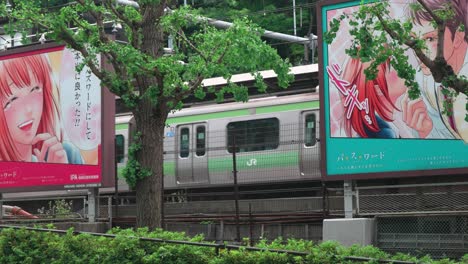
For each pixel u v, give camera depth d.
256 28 11.88
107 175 18.39
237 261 9.74
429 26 13.95
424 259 9.19
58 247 11.49
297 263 9.31
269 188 21.78
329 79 14.93
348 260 9.02
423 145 14.08
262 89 12.70
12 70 19.89
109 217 18.06
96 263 10.88
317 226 15.59
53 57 19.19
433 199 14.03
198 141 22.53
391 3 14.29
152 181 12.77
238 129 21.81
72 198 20.08
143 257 10.42
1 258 11.91
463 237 13.42
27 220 19.03
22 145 19.61
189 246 10.39
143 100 12.83
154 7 12.95
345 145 14.71
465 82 9.30
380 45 9.79
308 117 20.67
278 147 20.83
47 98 19.22
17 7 13.29
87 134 18.55
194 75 12.30
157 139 12.89
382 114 14.43
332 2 14.91
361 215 14.52
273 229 16.09
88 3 12.63
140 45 12.98
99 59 17.50
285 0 34.56
